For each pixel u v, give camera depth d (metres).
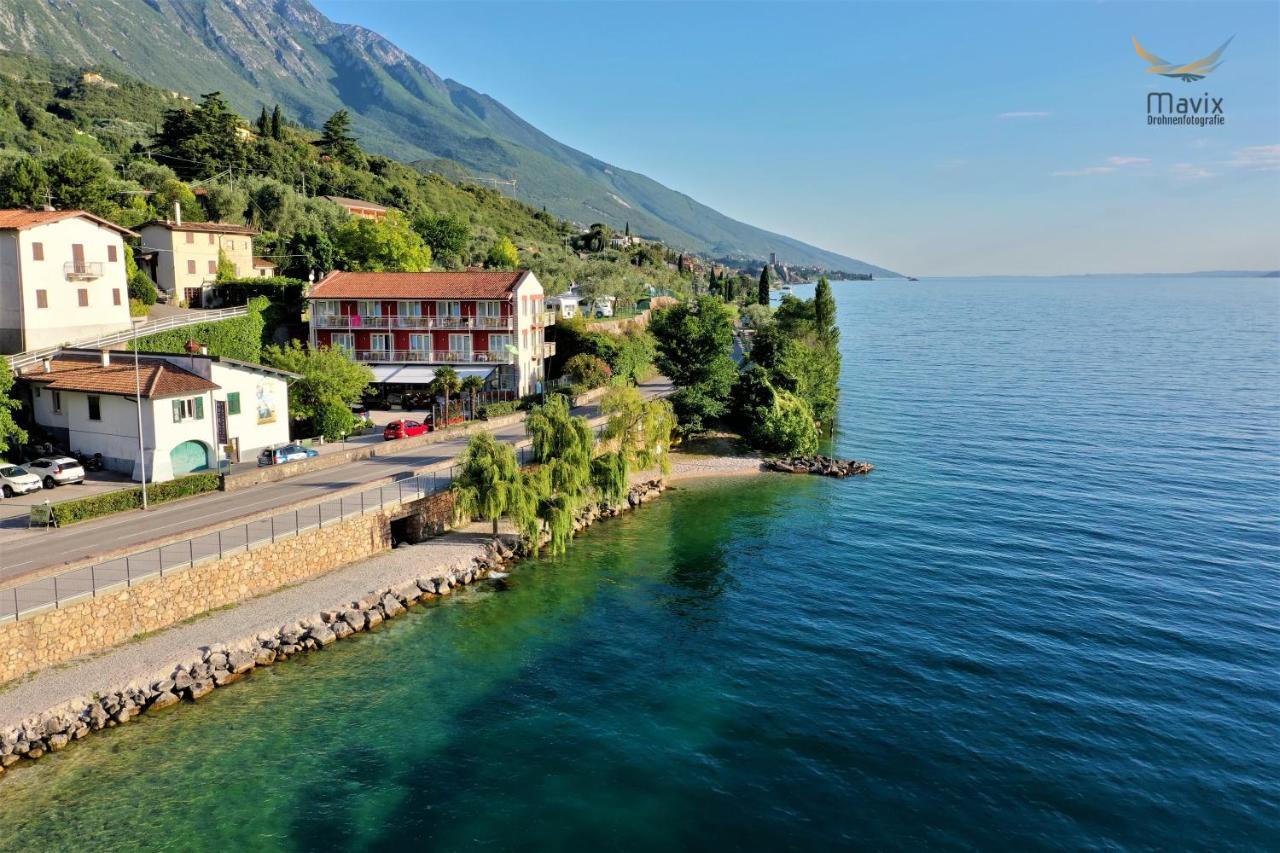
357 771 32.56
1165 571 54.81
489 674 40.38
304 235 119.00
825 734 35.91
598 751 34.41
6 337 63.88
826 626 46.41
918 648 43.88
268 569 45.53
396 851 28.41
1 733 31.70
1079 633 45.72
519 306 88.94
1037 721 37.09
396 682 39.19
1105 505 69.69
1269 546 59.44
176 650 38.41
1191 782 32.97
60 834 28.34
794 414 88.81
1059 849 29.16
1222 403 120.50
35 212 68.38
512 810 30.59
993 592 51.22
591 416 85.50
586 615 47.38
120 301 71.31
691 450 88.06
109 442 56.81
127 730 33.97
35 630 35.41
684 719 36.94
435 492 56.97
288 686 38.12
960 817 30.77
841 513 67.56
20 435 56.03
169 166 152.25
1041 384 140.62
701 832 29.72
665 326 92.62
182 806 30.02
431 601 48.25
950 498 71.94
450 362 88.25
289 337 93.94
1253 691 39.81
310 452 63.09
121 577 39.19
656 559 56.59
